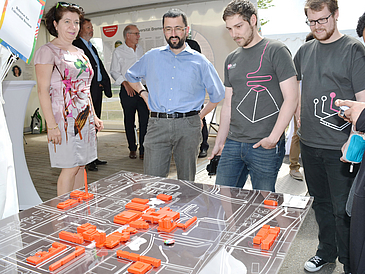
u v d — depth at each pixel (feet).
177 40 6.90
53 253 2.99
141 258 2.84
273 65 5.76
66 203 4.18
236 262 2.80
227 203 4.17
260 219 3.66
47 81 6.95
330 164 5.82
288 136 15.49
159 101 7.32
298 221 3.59
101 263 2.85
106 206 4.16
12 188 6.08
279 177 12.57
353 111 4.23
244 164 6.59
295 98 5.64
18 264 2.86
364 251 3.92
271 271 2.65
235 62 6.24
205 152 15.80
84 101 7.65
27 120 25.20
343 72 5.48
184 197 4.41
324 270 6.57
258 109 6.01
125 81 14.84
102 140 20.97
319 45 5.83
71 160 7.48
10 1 5.30
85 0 19.61
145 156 7.68
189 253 2.97
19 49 5.72
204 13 17.47
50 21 7.07
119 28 19.77
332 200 5.96
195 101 7.41
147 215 3.69
